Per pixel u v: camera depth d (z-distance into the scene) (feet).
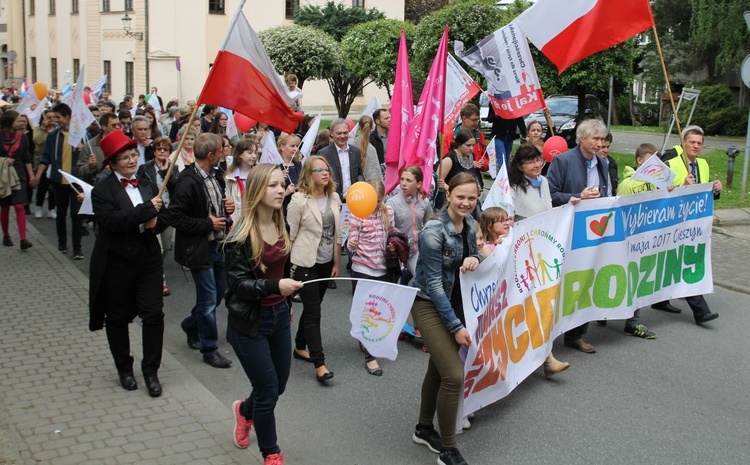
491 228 17.76
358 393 19.29
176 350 22.15
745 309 26.99
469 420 17.69
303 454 15.90
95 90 59.00
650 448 16.44
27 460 14.57
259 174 13.91
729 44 83.35
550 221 19.33
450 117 28.48
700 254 25.02
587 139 22.76
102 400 17.72
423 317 15.14
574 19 25.07
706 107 100.89
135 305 18.38
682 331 24.50
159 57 113.19
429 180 23.81
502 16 71.46
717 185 25.00
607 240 22.17
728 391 19.66
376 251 20.74
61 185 32.73
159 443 15.57
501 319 17.06
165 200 26.45
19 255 32.45
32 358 20.35
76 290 27.20
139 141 31.17
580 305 21.93
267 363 14.10
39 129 40.34
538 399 19.01
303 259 19.90
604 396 19.22
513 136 33.86
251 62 19.81
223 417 17.01
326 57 90.89
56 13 146.61
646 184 23.93
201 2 115.55
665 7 104.37
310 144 30.17
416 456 15.92
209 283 20.49
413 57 76.23
